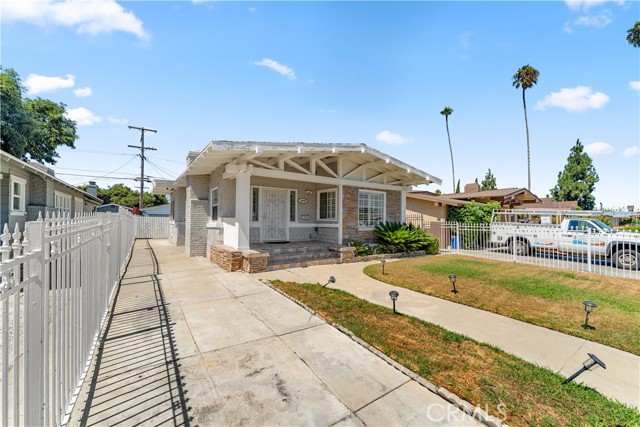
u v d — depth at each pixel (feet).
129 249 35.04
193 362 10.48
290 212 36.81
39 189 35.73
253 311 16.02
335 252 32.48
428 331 13.46
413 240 38.63
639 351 11.85
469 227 44.47
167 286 20.95
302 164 37.42
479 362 10.71
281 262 29.04
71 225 8.30
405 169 36.27
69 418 7.38
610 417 7.79
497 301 18.21
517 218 67.92
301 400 8.48
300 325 14.16
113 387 8.85
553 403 8.39
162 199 132.26
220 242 31.50
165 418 7.56
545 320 15.05
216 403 8.25
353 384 9.36
